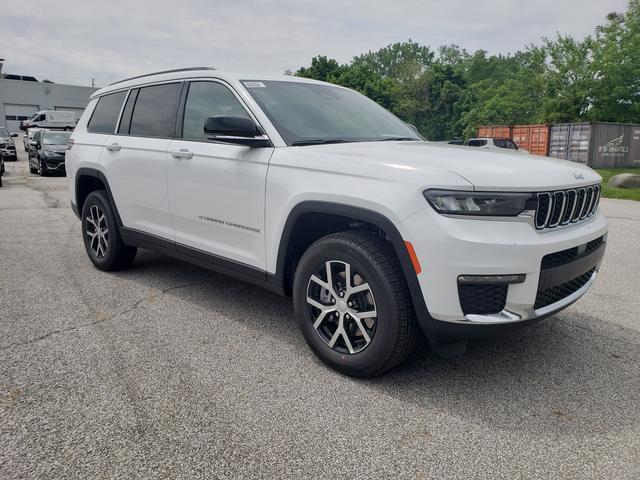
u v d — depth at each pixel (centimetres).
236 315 400
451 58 8631
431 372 309
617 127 2423
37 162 1786
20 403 266
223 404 269
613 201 1266
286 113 358
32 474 212
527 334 371
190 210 395
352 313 292
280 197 320
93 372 301
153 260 565
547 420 259
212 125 319
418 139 407
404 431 248
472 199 253
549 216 273
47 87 5459
